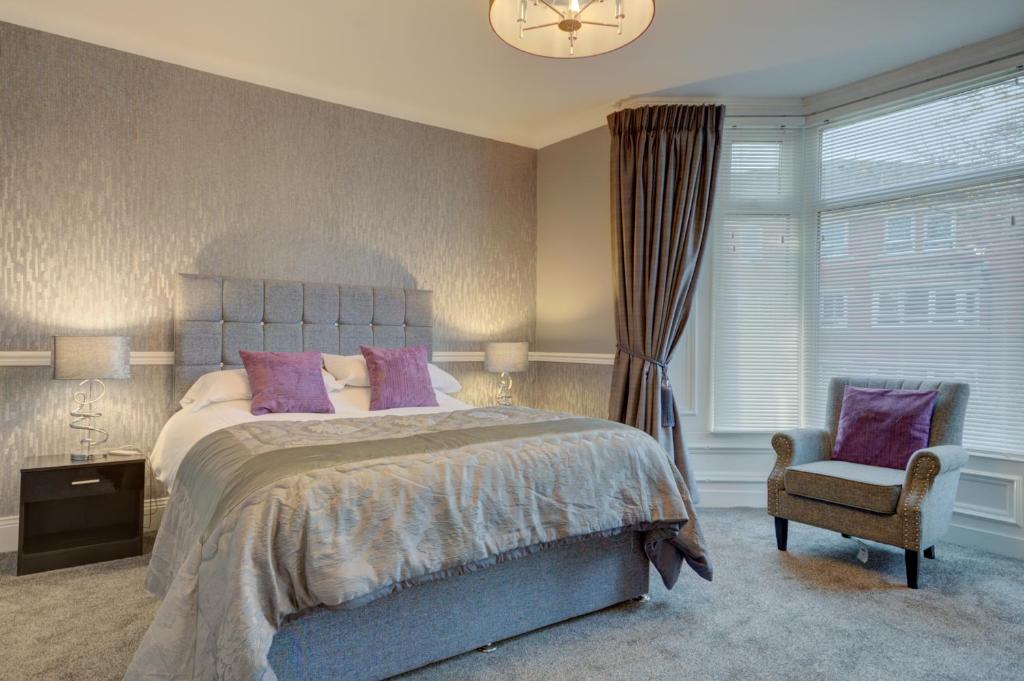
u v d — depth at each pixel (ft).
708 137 13.78
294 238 13.60
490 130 16.58
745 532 12.07
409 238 15.31
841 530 10.04
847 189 13.65
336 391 12.41
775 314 14.40
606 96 14.32
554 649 7.41
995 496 11.16
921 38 11.29
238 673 5.06
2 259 10.64
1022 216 11.14
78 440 11.28
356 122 14.48
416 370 12.89
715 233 14.39
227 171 12.78
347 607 5.93
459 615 7.09
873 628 7.98
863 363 13.37
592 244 15.84
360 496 6.36
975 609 8.56
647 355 13.91
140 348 11.84
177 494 8.32
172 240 12.18
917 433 10.57
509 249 17.12
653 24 10.76
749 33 11.10
